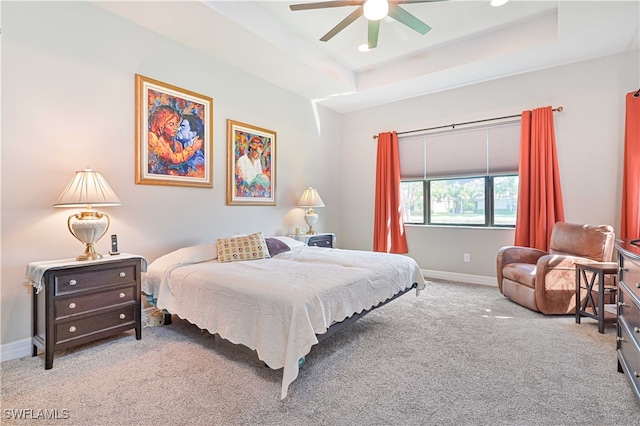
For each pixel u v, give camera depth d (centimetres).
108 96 270
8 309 220
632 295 171
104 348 231
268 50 334
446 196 468
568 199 369
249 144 397
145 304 297
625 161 329
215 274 234
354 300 224
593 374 193
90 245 235
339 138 565
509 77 405
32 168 230
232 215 378
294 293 189
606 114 348
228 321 208
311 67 376
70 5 248
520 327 272
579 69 362
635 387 160
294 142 469
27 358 219
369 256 314
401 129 499
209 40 315
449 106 453
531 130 382
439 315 304
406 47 385
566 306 297
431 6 303
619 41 317
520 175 387
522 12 315
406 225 496
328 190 541
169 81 312
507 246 406
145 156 294
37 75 231
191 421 151
